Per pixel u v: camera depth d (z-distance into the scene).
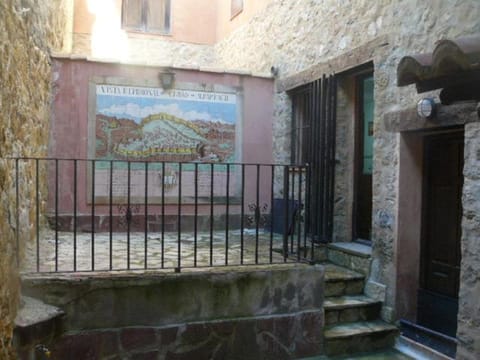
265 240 5.46
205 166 6.09
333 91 5.00
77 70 5.63
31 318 2.87
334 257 4.90
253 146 6.30
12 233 2.94
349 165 5.09
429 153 4.11
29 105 4.27
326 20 5.21
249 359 3.57
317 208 5.12
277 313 3.66
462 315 3.30
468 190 3.26
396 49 4.12
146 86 5.84
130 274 3.32
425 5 3.80
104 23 8.75
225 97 6.17
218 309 3.49
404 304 4.09
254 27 7.12
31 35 4.29
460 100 2.77
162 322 3.34
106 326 3.22
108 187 5.76
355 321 4.12
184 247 4.88
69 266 3.67
